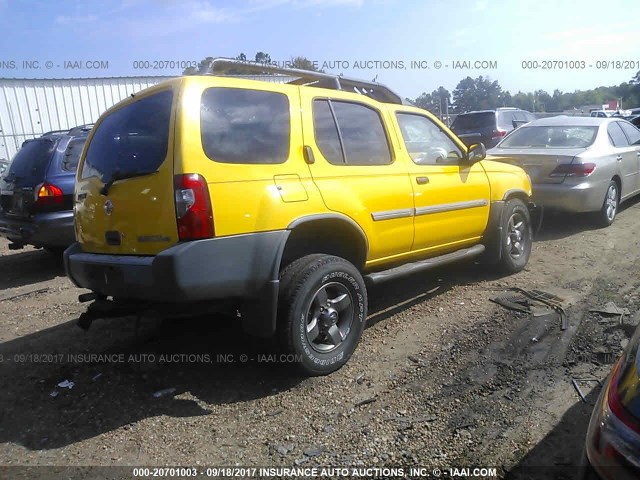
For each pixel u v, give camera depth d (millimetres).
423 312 5070
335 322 4016
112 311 3848
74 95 19953
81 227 4188
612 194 8359
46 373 4227
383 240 4477
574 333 4434
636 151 9211
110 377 4109
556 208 7789
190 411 3594
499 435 3188
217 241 3385
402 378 3891
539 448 3057
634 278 5734
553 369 3896
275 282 3625
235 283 3484
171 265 3268
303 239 4215
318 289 3844
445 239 5215
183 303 3512
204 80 3611
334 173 4133
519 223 6133
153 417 3543
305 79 4988
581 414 3346
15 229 7082
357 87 5289
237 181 3518
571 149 8000
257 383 3916
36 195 6812
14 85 18938
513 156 8086
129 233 3646
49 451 3227
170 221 3379
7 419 3596
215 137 3518
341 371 4043
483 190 5605
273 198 3656
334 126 4293
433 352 4250
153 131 3576
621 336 4344
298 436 3281
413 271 4758
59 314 5652
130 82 20766
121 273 3598
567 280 5781
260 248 3559
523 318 4785
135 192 3564
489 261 5887
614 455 1928
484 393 3641
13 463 3115
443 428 3285
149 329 4988
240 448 3189
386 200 4465
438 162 5203
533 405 3469
